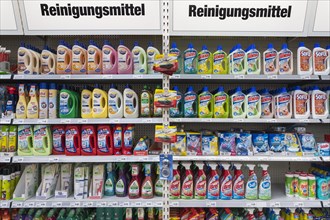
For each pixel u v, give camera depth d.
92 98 2.12
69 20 2.17
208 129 2.52
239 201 2.07
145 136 2.39
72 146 2.11
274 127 2.45
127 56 2.12
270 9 2.18
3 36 2.64
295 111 2.14
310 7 2.18
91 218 2.17
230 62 2.17
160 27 2.17
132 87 2.62
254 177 2.13
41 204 2.02
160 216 2.18
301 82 2.51
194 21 2.17
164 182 2.04
